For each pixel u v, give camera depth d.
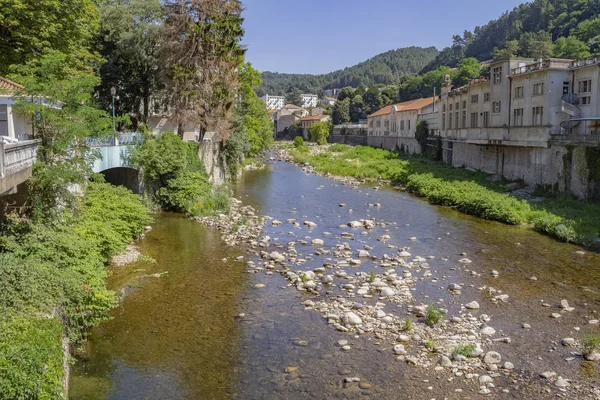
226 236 26.84
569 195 34.34
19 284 11.68
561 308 16.95
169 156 32.97
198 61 40.06
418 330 15.03
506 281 19.83
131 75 47.12
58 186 17.41
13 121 20.58
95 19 34.19
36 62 22.52
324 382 12.15
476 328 15.25
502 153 44.81
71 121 18.77
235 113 50.56
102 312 14.86
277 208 36.50
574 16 116.00
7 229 15.45
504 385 11.98
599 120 35.25
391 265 21.81
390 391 11.73
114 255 21.88
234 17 41.16
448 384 12.03
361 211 35.59
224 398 11.41
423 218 33.03
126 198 25.14
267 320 15.85
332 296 17.95
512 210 31.77
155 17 46.47
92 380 12.08
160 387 11.84
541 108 39.22
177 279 19.64
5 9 24.72
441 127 63.38
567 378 12.31
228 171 50.75
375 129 100.00
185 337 14.57
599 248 24.66
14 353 8.65
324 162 71.50
